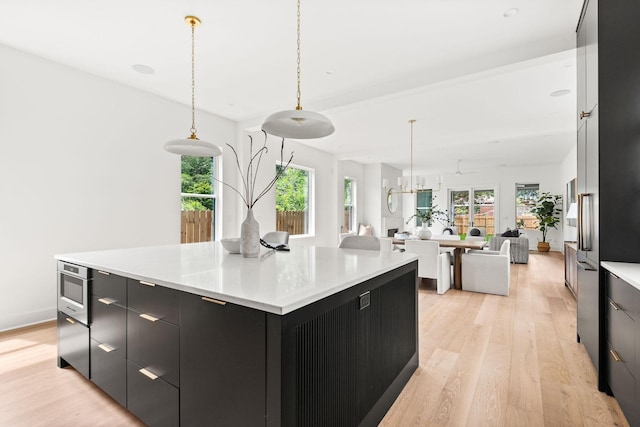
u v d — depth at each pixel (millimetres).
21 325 3025
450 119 4969
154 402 1516
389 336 1863
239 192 5242
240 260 2021
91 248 3492
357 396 1512
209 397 1275
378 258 2115
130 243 3826
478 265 4477
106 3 2328
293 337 1111
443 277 4438
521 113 4672
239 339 1170
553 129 5500
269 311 1071
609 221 1960
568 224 7805
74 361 2074
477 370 2234
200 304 1304
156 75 3521
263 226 5703
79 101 3395
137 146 3904
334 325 1347
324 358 1278
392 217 9648
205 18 2498
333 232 7719
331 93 3982
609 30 1963
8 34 2732
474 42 2812
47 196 3174
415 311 2254
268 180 5824
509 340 2762
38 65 3109
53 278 3219
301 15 2441
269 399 1087
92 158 3500
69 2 2314
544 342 2715
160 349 1479
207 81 3682
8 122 2932
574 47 2658
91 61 3211
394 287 1943
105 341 1814
